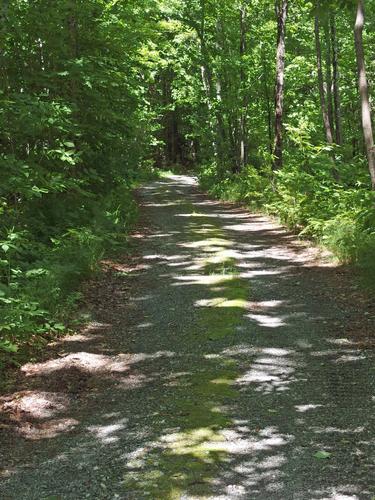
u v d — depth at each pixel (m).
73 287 8.91
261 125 30.23
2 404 5.25
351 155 23.22
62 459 4.28
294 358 6.17
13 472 4.12
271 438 4.41
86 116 13.88
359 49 9.80
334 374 5.68
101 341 7.01
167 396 5.32
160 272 10.38
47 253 9.71
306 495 3.60
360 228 10.56
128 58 16.30
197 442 4.37
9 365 6.15
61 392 5.56
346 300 8.18
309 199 14.61
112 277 10.04
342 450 4.17
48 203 11.97
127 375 5.93
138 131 21.66
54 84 12.41
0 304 7.05
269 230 15.26
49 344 6.87
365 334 6.77
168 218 17.41
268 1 24.53
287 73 27.11
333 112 28.16
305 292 8.81
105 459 4.22
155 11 22.77
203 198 25.12
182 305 8.27
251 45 27.33
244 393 5.31
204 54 27.69
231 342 6.71
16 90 12.04
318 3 9.38
